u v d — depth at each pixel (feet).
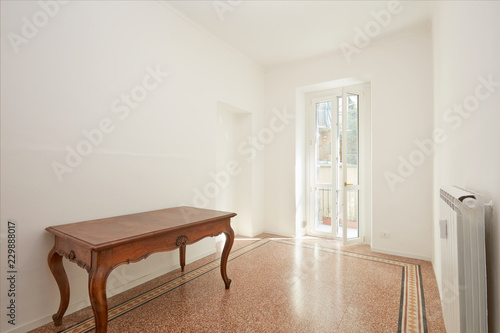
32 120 5.90
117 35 7.68
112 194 7.52
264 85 15.12
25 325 5.75
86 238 5.05
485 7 3.33
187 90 10.11
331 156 14.19
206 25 10.58
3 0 5.48
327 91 14.35
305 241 13.28
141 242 5.45
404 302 7.06
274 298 7.30
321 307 6.82
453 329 4.02
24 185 5.78
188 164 10.14
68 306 6.49
